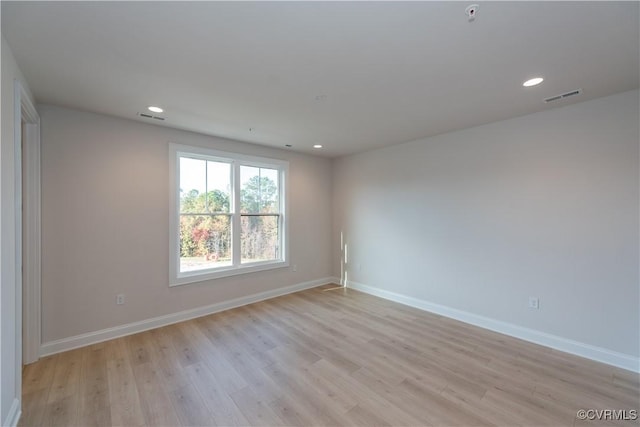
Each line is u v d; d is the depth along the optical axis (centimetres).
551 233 300
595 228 274
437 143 398
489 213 347
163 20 161
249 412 202
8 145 181
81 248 301
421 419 195
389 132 382
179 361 270
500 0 145
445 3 147
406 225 439
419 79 233
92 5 148
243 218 443
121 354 283
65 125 292
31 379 239
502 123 334
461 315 374
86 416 197
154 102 279
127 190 330
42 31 170
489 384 234
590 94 262
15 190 197
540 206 307
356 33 173
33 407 205
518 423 192
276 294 478
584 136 279
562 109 292
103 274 314
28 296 265
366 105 287
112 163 320
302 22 163
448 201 387
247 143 437
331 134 391
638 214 253
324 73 223
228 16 157
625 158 258
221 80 234
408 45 186
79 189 300
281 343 308
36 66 210
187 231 385
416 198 425
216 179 413
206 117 321
